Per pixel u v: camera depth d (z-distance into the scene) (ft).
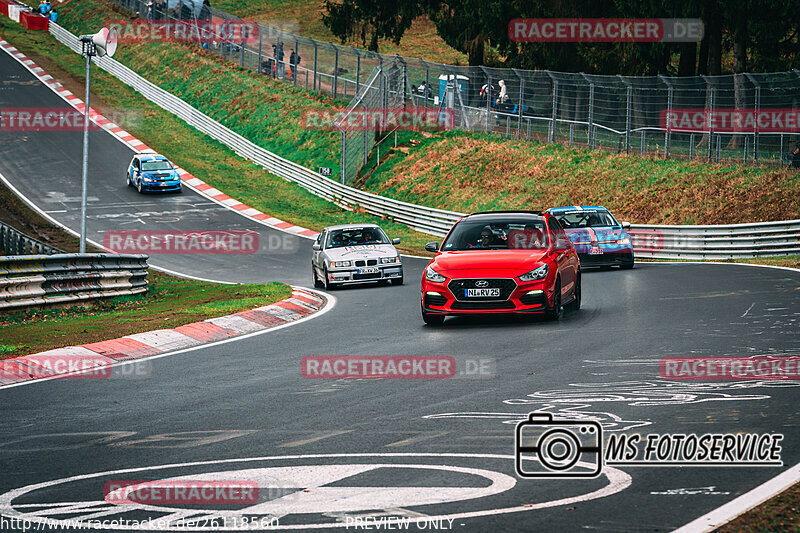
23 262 197.36
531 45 575.38
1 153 614.75
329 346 144.77
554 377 109.40
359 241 274.36
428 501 62.13
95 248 406.21
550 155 494.18
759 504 58.18
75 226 462.19
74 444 83.46
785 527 53.57
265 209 524.52
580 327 153.99
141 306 221.46
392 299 222.07
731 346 126.52
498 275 158.30
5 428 91.45
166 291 265.54
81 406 102.17
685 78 431.02
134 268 246.06
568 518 57.57
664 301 187.73
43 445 83.46
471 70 561.84
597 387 101.81
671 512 57.93
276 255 388.78
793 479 63.82
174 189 550.36
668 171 426.10
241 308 194.49
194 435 85.66
